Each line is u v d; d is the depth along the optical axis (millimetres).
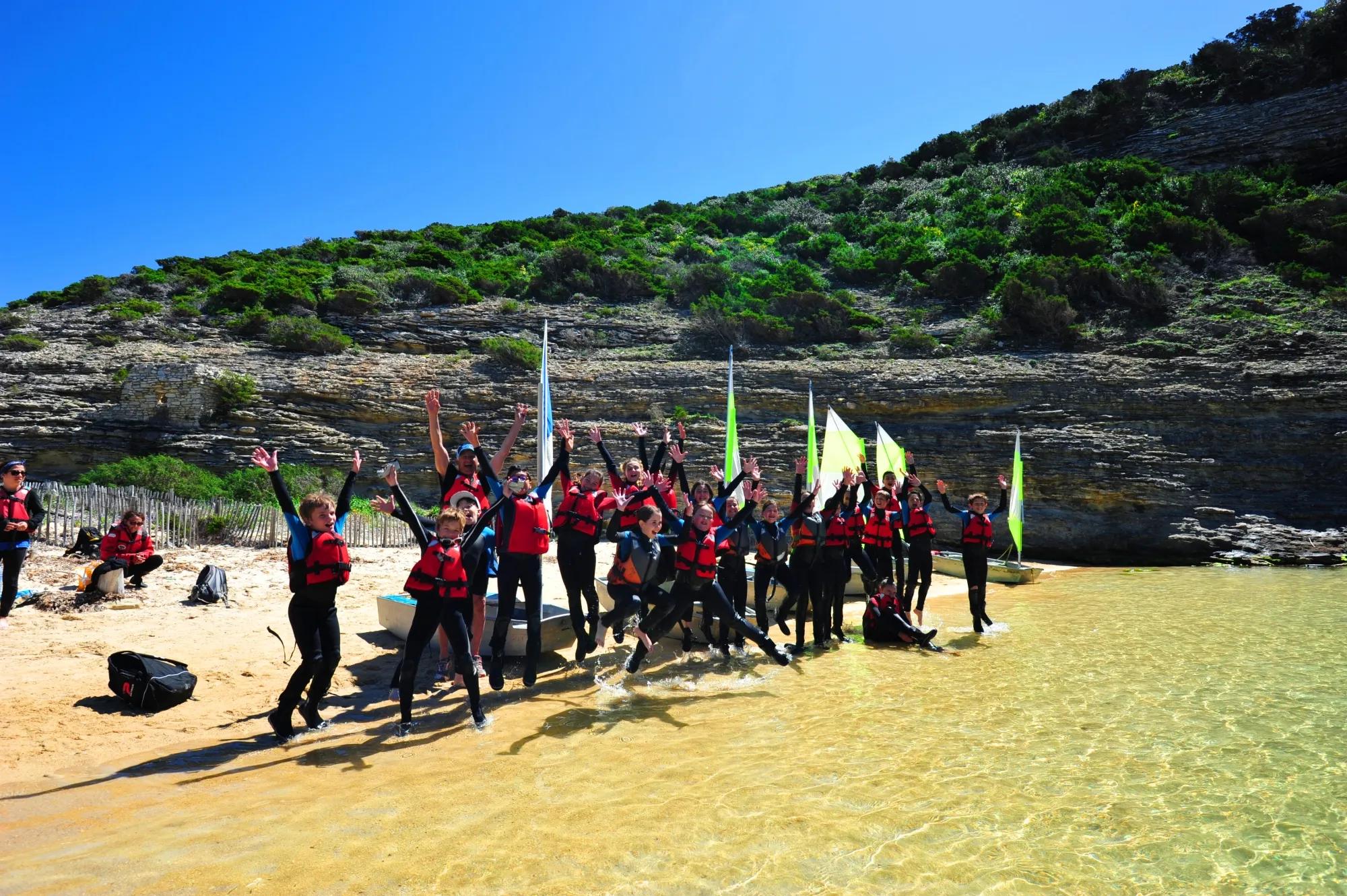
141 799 5055
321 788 5281
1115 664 9109
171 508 14375
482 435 30047
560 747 6129
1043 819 4898
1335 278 33812
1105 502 25172
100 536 12883
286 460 28438
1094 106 57125
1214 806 5109
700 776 5543
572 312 40875
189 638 8688
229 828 4648
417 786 5328
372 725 6625
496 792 5223
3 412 29516
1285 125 47719
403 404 30750
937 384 29547
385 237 59344
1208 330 30406
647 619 8086
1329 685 8094
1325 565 21688
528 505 7535
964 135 65500
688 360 35719
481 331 38688
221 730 6398
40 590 10133
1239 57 53156
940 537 26641
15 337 34750
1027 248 42031
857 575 14484
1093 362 29516
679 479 10445
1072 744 6281
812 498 9562
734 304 39125
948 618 12656
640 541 8453
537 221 60062
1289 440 25547
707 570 7988
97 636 8523
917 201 55938
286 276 43719
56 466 28594
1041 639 10664
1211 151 49562
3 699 6625
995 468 26734
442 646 8133
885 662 9172
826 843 4520
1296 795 5277
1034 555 25375
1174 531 24125
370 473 28891
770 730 6609
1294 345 27969
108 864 4180
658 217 61844
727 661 9086
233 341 36844
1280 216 37531
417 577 6520
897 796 5215
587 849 4418
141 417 29531
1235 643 10359
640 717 6945
